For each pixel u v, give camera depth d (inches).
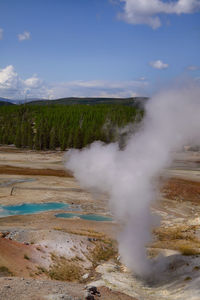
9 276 673.0
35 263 797.2
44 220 1370.6
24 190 2030.0
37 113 7194.9
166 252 895.7
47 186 2174.0
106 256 946.1
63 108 7175.2
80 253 939.3
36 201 1766.7
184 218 1507.1
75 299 504.1
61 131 5014.8
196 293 602.5
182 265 784.9
